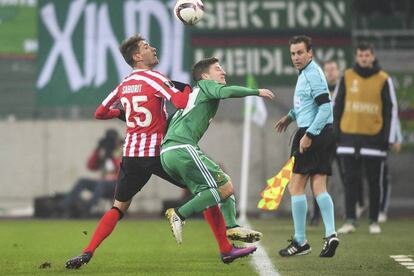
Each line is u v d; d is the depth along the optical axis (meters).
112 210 27.06
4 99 71.69
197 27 69.69
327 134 29.34
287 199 69.38
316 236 39.84
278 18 69.56
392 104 41.62
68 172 74.06
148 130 26.50
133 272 25.94
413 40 74.06
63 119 74.06
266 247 34.41
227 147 74.12
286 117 30.39
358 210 50.75
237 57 69.56
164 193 73.06
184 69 69.69
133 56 26.80
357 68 41.53
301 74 29.34
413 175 71.94
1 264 29.02
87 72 70.12
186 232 45.59
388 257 29.81
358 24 75.62
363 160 42.06
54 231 47.59
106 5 69.88
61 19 70.19
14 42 70.44
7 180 73.94
